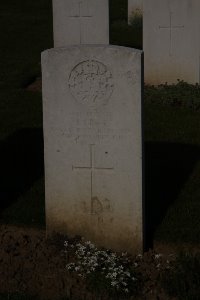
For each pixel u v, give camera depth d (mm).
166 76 5664
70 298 2650
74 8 5852
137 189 2912
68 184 2990
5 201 3506
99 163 2934
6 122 4844
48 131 2953
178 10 5523
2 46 7578
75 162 2959
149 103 5191
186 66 5617
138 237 2949
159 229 3160
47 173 3000
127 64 2811
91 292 2688
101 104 2875
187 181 3715
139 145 2873
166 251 2988
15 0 10844
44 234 3150
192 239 3059
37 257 2938
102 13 5840
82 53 2846
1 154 4207
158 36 5602
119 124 2873
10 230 3191
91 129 2910
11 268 2863
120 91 2842
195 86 5473
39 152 4242
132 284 2689
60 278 2779
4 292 2688
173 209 3359
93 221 3000
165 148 4238
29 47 7512
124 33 8062
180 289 2639
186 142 4340
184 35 5562
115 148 2900
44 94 2920
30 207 3416
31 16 9492
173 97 5176
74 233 3037
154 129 4586
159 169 3902
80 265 2811
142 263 2877
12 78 6094
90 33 5887
